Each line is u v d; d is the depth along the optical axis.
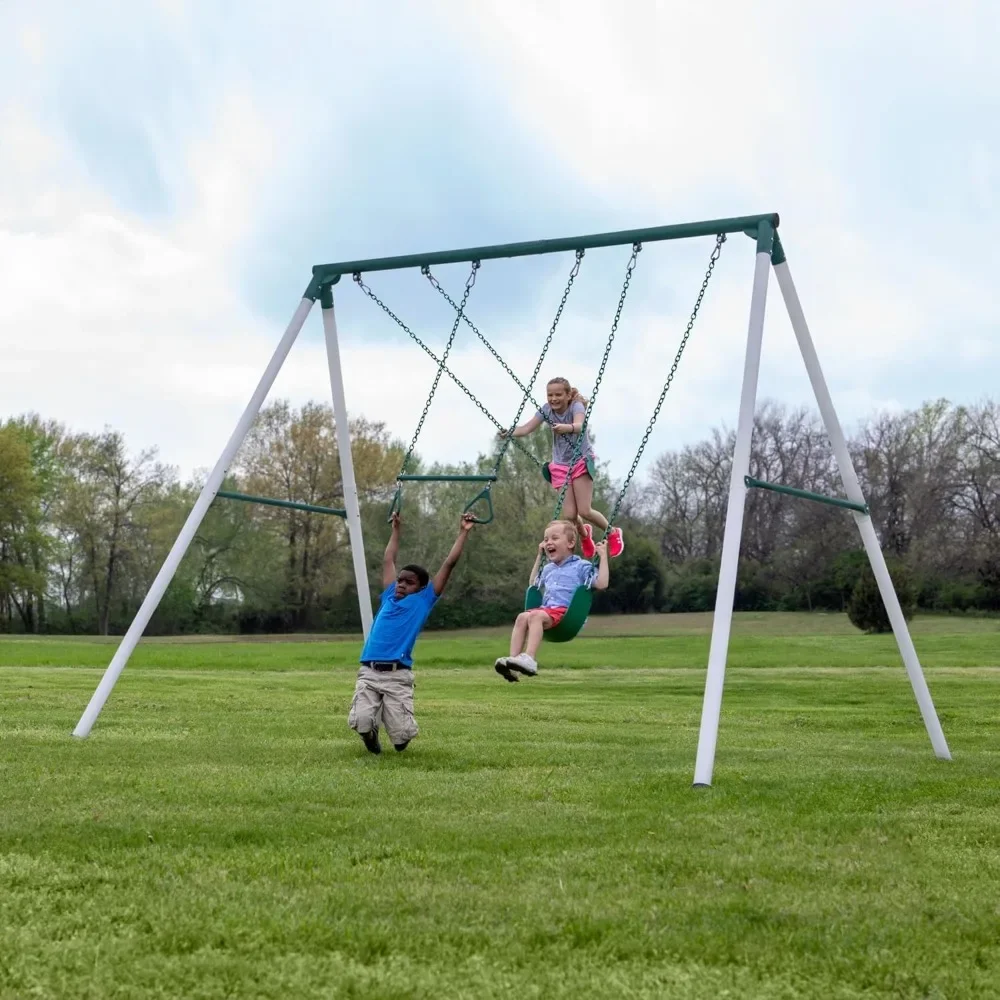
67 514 55.66
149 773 6.72
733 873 4.29
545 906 3.78
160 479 56.50
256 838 4.83
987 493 57.47
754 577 60.38
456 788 6.34
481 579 49.62
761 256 8.09
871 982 3.12
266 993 2.95
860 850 4.76
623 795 6.19
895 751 9.02
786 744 9.53
